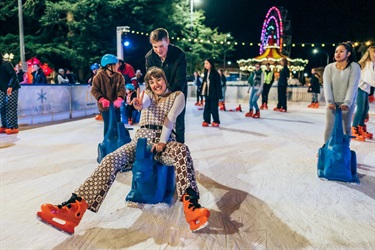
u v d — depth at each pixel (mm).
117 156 2766
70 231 2494
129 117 8539
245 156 5027
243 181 3865
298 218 2910
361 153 5355
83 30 19422
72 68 22094
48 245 2408
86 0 18797
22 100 8156
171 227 2705
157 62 3873
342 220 2879
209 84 7973
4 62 6547
